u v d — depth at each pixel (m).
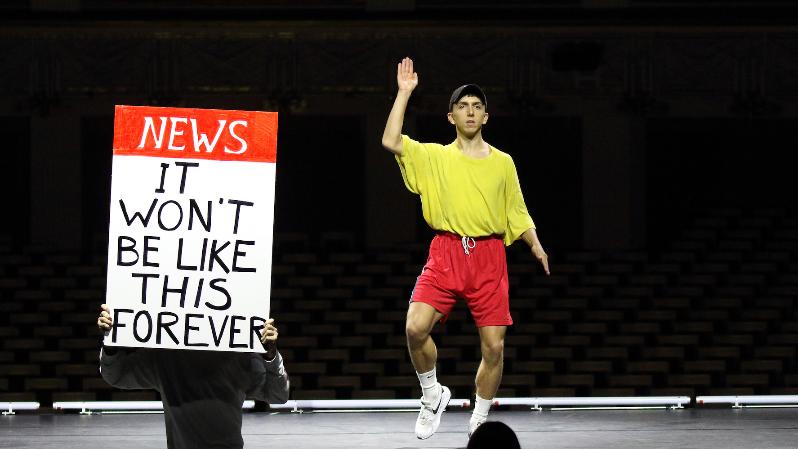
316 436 10.88
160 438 10.77
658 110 25.64
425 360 9.43
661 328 20.86
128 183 7.23
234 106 25.33
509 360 19.72
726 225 24.72
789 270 22.97
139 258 7.18
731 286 22.22
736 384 19.47
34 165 25.50
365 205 25.95
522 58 25.48
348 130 26.02
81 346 19.78
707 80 25.61
